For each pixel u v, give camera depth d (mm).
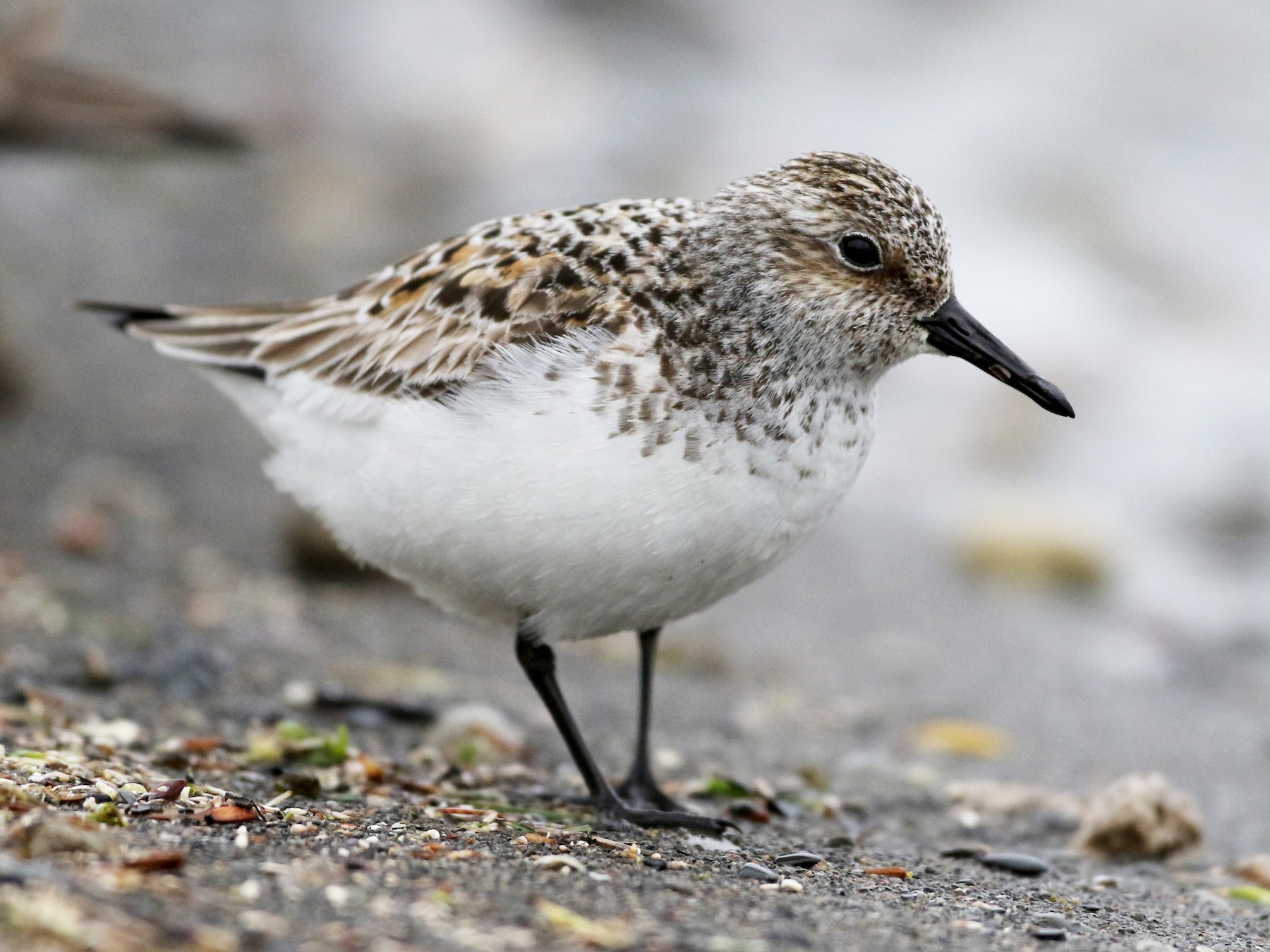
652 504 7359
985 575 15812
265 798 7516
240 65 26359
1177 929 7191
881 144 25328
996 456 18641
